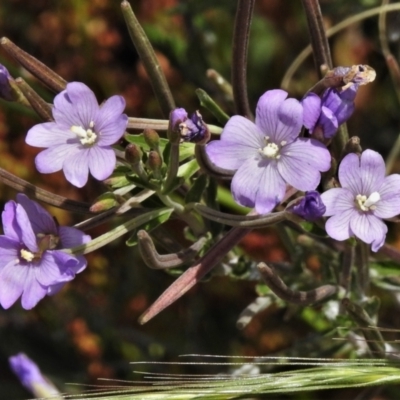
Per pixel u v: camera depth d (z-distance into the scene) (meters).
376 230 0.28
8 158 0.38
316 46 0.30
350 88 0.29
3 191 0.38
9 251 0.28
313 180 0.28
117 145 0.30
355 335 0.33
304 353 0.33
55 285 0.28
